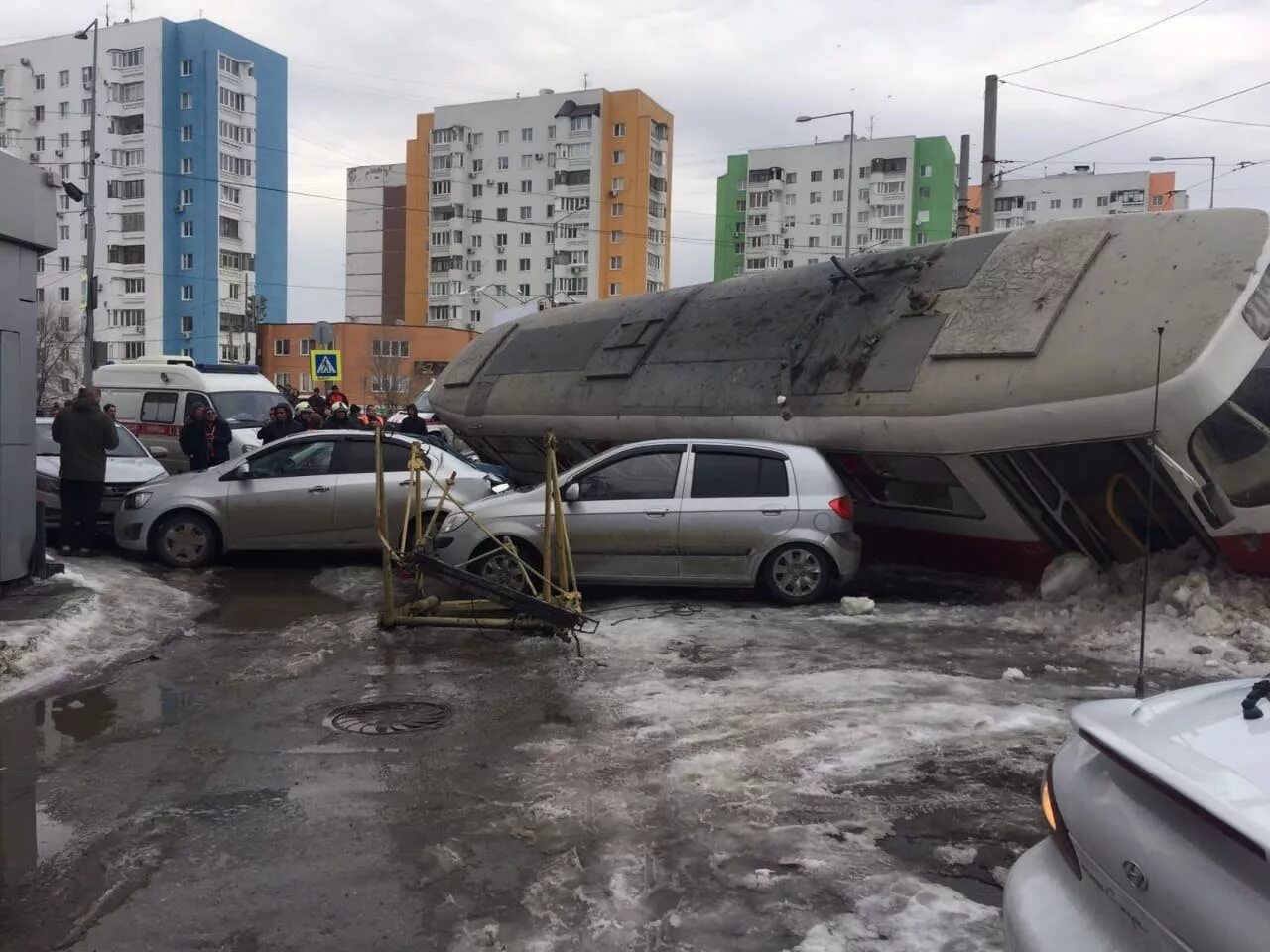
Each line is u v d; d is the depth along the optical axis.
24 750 5.44
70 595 8.53
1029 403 7.71
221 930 3.58
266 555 11.70
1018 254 8.73
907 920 3.61
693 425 10.61
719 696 6.24
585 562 8.92
